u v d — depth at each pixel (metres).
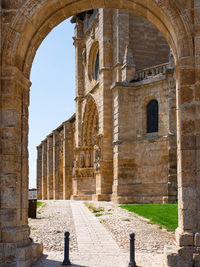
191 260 10.59
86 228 18.75
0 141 11.64
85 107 49.94
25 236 11.98
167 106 34.06
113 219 21.36
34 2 12.22
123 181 36.03
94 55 50.50
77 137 52.81
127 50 37.88
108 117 40.97
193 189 11.15
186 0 11.95
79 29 54.81
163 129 34.19
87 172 49.50
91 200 44.69
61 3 12.88
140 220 20.69
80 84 53.81
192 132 11.40
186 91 11.60
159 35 41.78
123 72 38.06
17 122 12.05
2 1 12.12
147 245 14.23
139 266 11.33
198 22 11.71
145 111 36.28
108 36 42.06
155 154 34.41
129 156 36.31
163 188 33.38
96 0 13.34
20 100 12.46
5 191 11.41
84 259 12.34
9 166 11.52
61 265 11.54
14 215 11.34
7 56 11.92
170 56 33.69
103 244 14.75
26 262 11.02
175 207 25.11
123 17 40.44
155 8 12.59
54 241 15.38
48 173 71.06
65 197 58.91
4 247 10.94
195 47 11.66
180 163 11.47
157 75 35.53
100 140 40.97
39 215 25.98
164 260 11.18
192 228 10.98
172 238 15.39
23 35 12.19
